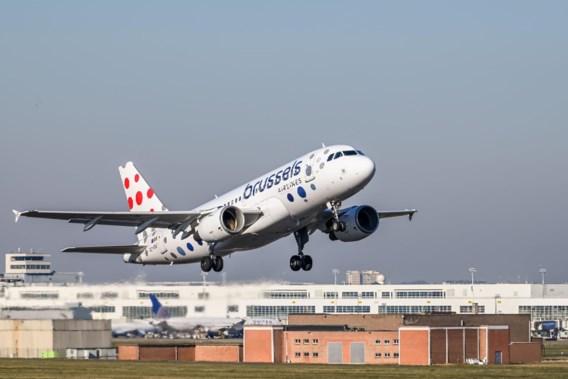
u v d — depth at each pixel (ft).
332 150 576.20
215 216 599.98
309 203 583.58
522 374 587.68
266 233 606.96
